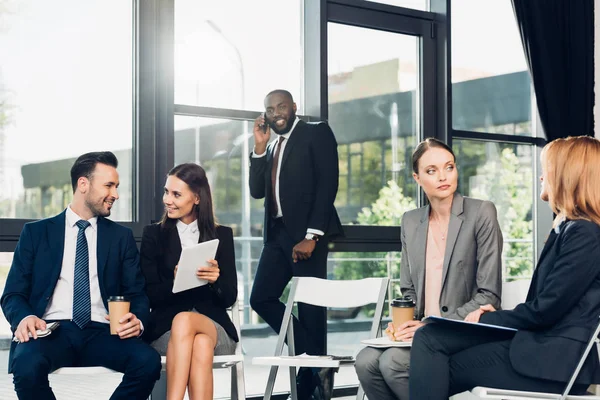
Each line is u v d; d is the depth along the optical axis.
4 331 3.73
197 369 2.97
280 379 4.44
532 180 5.29
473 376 2.58
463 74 5.04
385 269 4.75
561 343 2.46
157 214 3.99
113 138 3.94
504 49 5.21
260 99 4.38
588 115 5.25
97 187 3.11
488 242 3.04
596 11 5.39
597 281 2.50
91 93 3.89
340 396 4.54
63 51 3.82
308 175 4.10
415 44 4.93
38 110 3.75
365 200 4.70
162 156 4.02
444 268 3.07
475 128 5.07
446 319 2.53
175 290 3.05
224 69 4.27
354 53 4.70
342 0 4.62
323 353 4.23
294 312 4.32
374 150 4.75
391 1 4.86
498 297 3.01
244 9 4.35
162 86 4.02
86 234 3.14
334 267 4.57
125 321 2.97
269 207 4.14
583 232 2.47
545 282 2.52
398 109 4.85
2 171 3.65
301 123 4.16
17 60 3.71
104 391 4.25
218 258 3.34
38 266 3.03
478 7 5.12
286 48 4.49
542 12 5.12
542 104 5.10
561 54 5.18
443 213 3.14
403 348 2.88
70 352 2.96
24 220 3.65
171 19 4.04
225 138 4.28
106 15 3.94
